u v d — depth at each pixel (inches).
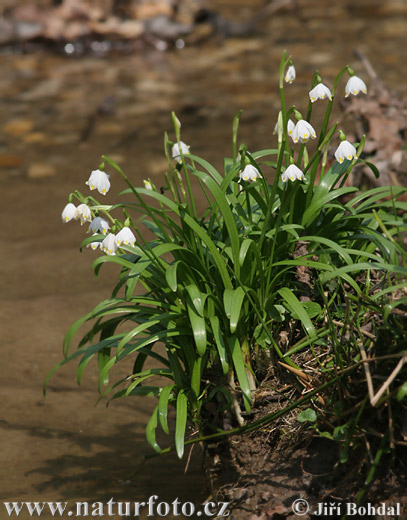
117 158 394.9
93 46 614.9
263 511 166.4
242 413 180.5
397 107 291.1
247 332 180.2
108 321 193.2
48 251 319.9
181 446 162.2
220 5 731.4
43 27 614.5
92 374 243.4
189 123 434.6
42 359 250.1
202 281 175.9
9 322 270.2
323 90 171.3
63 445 209.3
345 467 166.2
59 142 423.5
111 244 162.7
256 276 178.9
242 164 169.6
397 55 521.0
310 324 167.9
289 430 175.8
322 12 697.6
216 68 544.4
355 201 193.8
